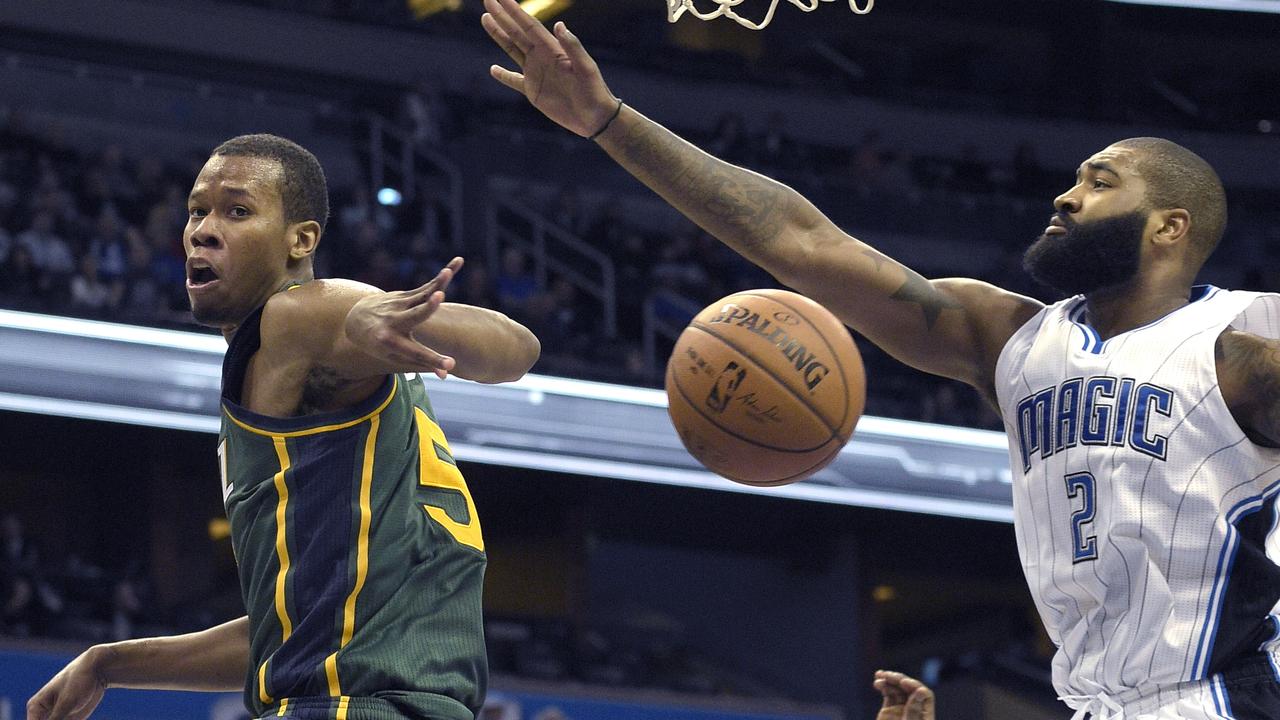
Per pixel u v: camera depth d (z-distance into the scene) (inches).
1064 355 101.0
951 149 692.1
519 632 522.3
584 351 521.3
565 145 610.9
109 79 560.7
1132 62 738.2
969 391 566.3
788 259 107.7
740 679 586.9
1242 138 693.9
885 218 634.8
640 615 609.0
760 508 575.2
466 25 661.3
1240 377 95.4
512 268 546.6
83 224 486.3
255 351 90.4
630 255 579.8
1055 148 700.7
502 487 548.7
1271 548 97.1
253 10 592.7
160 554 519.5
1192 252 102.3
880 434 481.4
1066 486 98.7
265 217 91.9
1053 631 101.9
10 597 445.7
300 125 581.9
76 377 391.9
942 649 668.1
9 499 525.3
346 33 608.1
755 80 673.6
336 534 87.9
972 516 490.0
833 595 589.3
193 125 569.3
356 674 86.2
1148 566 94.9
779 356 105.0
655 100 655.8
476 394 439.2
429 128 587.5
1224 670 93.6
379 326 80.0
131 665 106.0
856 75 737.6
